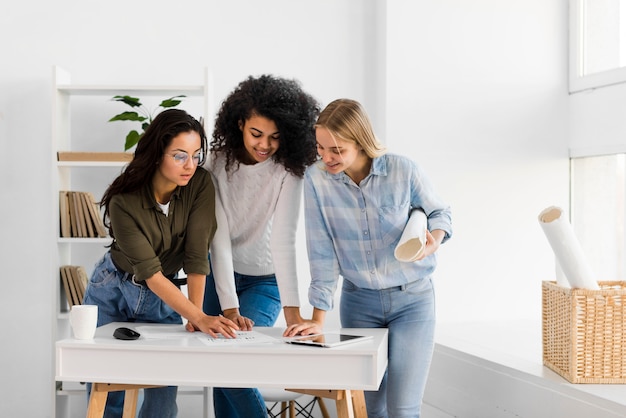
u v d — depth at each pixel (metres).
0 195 4.10
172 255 2.70
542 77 4.59
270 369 2.21
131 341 2.30
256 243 2.95
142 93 3.99
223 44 4.33
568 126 4.61
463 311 4.49
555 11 4.60
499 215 4.53
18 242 4.11
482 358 3.44
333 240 2.70
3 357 4.10
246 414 2.91
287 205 2.79
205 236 2.66
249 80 2.73
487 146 4.52
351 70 4.46
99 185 4.17
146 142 2.54
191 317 2.49
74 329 2.33
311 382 2.20
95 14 4.21
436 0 4.45
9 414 4.11
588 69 4.48
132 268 2.66
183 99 4.27
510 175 4.54
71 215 3.82
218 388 3.10
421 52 4.44
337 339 2.37
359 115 2.49
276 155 2.75
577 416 2.80
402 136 4.42
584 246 4.51
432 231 2.65
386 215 2.61
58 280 3.79
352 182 2.61
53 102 3.77
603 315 2.89
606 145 4.28
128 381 2.24
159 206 2.59
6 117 4.11
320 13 4.44
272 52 4.38
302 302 4.39
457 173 4.48
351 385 2.19
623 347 2.90
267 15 4.38
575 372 2.89
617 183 4.23
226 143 2.78
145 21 4.26
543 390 3.00
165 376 2.23
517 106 4.55
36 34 4.15
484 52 4.51
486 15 4.52
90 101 4.18
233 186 2.85
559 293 3.05
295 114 2.68
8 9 4.13
